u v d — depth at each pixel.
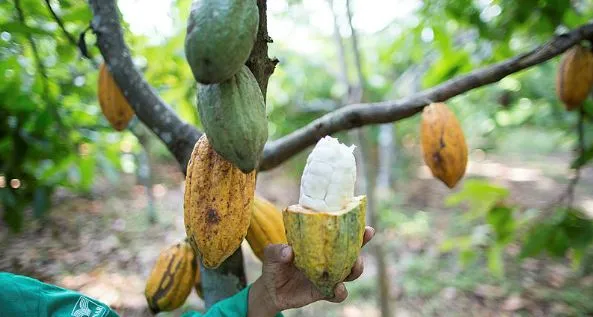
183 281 1.60
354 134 5.00
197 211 1.00
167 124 1.52
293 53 5.33
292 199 8.09
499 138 10.16
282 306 1.30
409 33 3.39
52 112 2.45
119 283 4.62
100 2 1.61
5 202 2.75
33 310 1.28
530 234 2.57
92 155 3.27
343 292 1.01
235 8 0.84
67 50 2.32
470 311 4.26
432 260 5.30
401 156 9.09
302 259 0.95
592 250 4.98
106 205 6.84
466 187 2.78
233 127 0.91
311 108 6.62
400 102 1.72
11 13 2.18
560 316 4.09
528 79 4.80
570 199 2.50
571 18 2.54
